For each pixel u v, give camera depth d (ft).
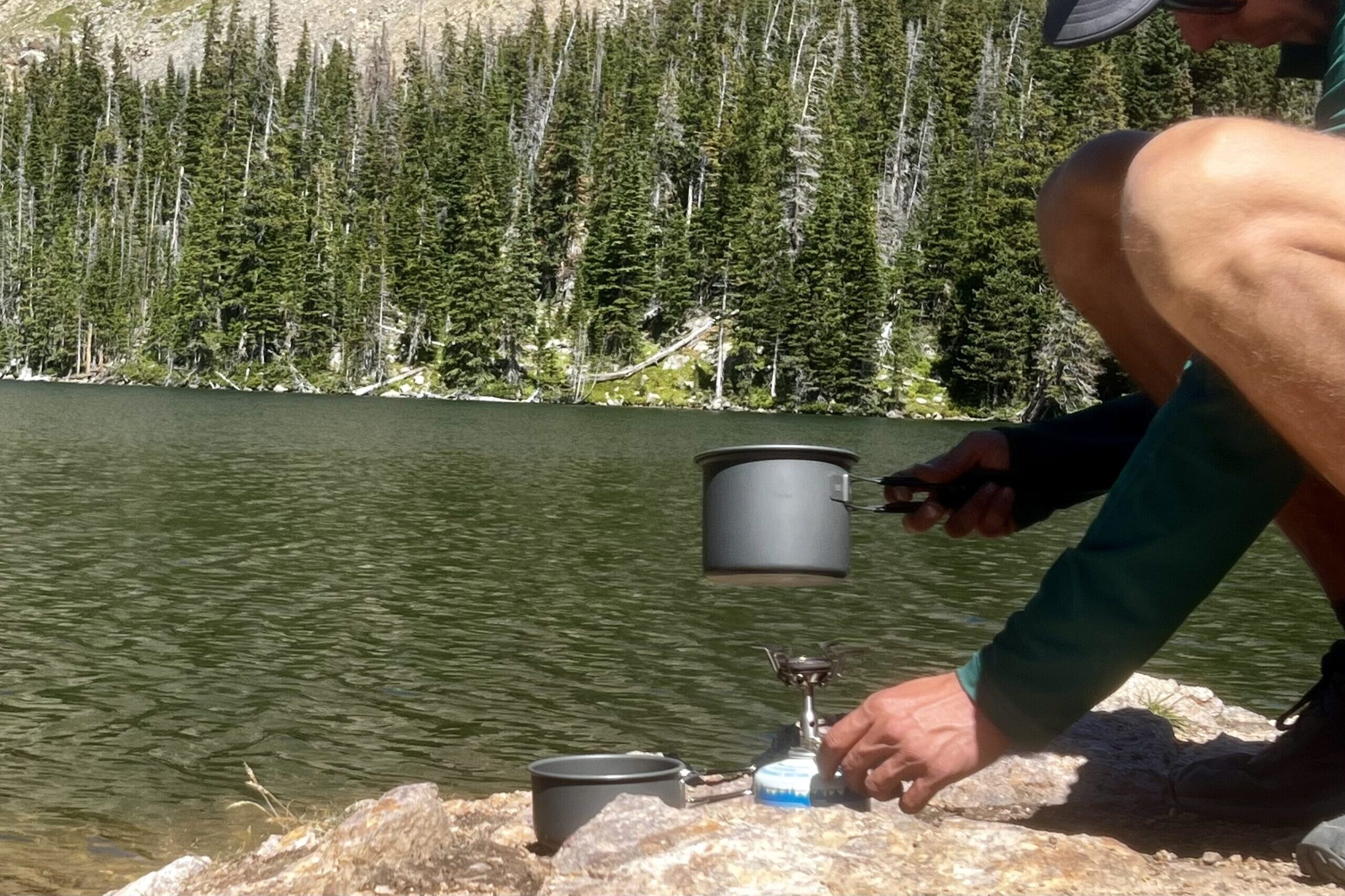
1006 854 7.83
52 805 20.56
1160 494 7.11
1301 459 6.76
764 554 9.07
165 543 59.06
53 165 434.71
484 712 27.68
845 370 304.50
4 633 36.68
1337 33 7.11
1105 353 289.33
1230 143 6.26
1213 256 6.26
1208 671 33.81
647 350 333.42
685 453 138.92
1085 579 7.30
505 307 334.65
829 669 9.18
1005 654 7.56
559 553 57.88
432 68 508.12
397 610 41.81
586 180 374.43
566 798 8.76
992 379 299.79
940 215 323.16
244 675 31.27
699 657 34.12
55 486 87.04
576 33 448.24
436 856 8.75
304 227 367.04
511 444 149.59
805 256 310.24
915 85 388.16
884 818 8.30
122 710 27.45
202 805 20.75
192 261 370.32
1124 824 9.48
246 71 447.83
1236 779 9.53
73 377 397.39
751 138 356.38
